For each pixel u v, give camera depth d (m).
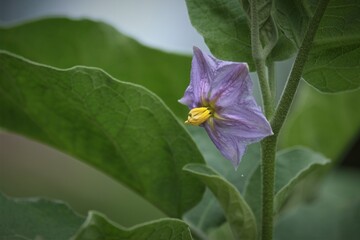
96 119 0.27
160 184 0.29
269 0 0.25
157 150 0.28
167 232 0.22
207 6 0.26
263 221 0.25
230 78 0.23
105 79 0.25
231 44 0.26
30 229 0.26
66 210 0.27
